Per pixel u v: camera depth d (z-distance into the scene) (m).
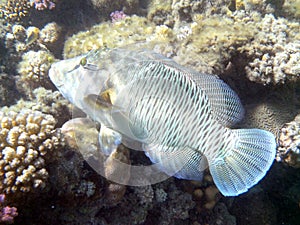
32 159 3.19
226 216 5.19
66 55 5.30
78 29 6.45
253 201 5.84
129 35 5.23
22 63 5.36
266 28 5.14
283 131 4.58
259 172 3.23
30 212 3.37
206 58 4.57
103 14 6.52
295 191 5.70
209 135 3.01
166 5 6.19
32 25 6.41
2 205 2.95
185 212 4.52
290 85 4.77
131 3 6.30
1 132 3.29
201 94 2.91
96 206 3.73
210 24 4.98
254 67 4.76
